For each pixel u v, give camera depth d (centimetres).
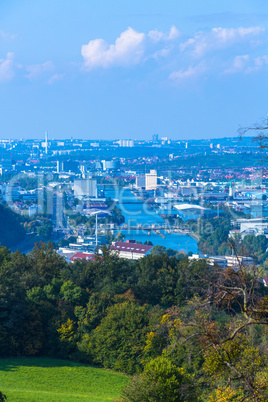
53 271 10288
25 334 7931
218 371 2677
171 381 4125
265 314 2519
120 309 7650
